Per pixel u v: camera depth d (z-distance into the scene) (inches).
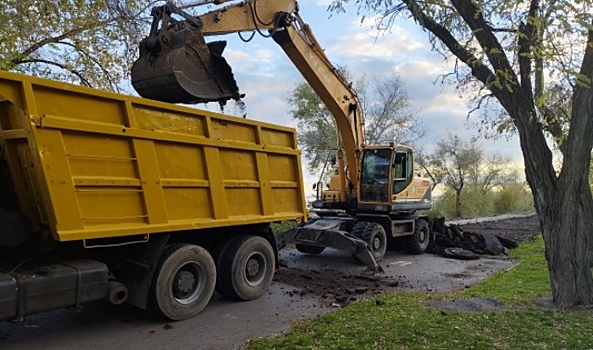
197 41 241.6
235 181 260.5
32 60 415.8
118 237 207.0
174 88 230.2
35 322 226.1
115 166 199.2
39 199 185.3
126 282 224.8
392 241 518.6
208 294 248.4
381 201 461.1
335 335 194.9
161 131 217.9
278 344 188.4
